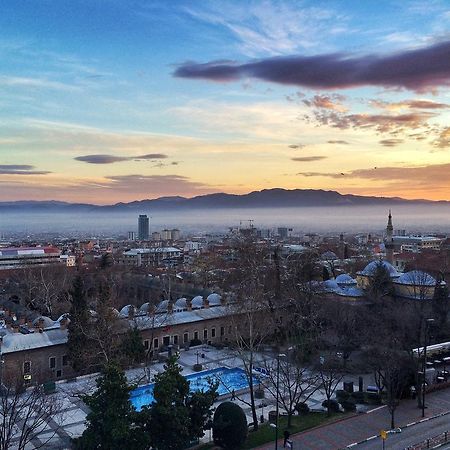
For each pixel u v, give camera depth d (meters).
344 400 66.94
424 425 59.75
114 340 84.94
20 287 155.88
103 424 45.34
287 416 64.25
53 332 86.75
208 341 102.94
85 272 158.12
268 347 92.38
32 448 56.03
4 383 67.31
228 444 53.44
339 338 85.19
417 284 100.31
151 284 159.88
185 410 47.72
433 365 80.94
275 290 103.94
